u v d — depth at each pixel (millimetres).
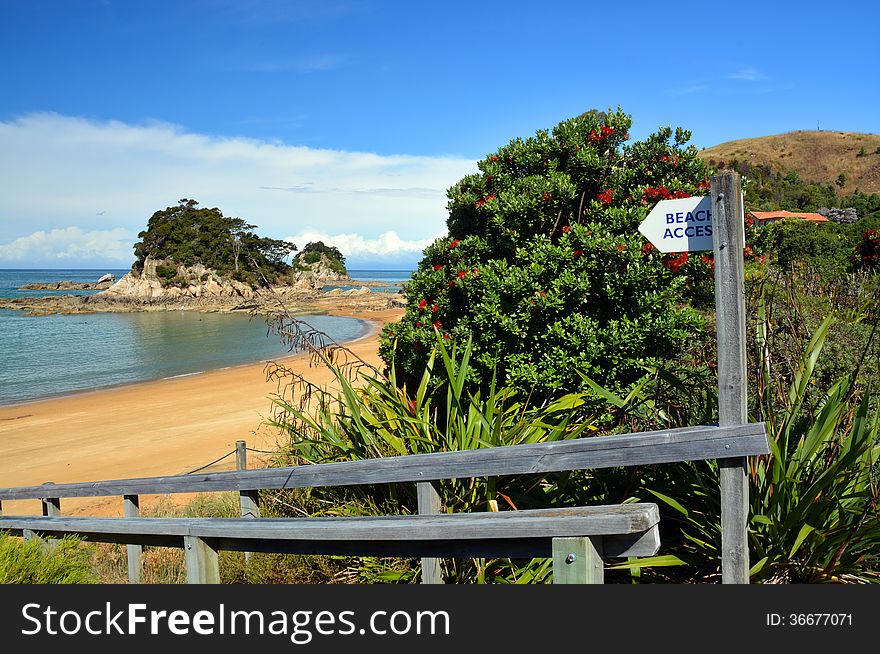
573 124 7219
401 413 4762
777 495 3328
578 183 7023
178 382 23625
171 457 12227
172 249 90500
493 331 6082
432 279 6699
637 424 4762
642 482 3949
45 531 5227
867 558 3330
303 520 3350
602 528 2463
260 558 4328
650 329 5734
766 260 5660
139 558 4629
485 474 3256
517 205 6500
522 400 5816
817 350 3900
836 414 3463
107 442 14203
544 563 3594
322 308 69875
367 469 3561
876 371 5008
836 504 3309
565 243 6148
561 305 5918
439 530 2840
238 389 20641
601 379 5801
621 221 6223
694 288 6316
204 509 7125
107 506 9531
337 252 136375
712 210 3094
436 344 6090
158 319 64375
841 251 15547
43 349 38031
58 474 11812
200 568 3705
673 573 3701
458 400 4512
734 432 2867
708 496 3549
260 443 12438
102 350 37000
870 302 6129
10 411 19438
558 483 3943
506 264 6301
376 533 3016
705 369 4922
